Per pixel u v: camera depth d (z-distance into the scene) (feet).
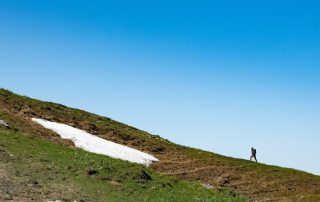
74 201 108.37
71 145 204.54
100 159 161.27
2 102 239.09
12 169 123.54
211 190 172.45
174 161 232.32
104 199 117.60
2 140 153.69
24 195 104.37
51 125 227.81
